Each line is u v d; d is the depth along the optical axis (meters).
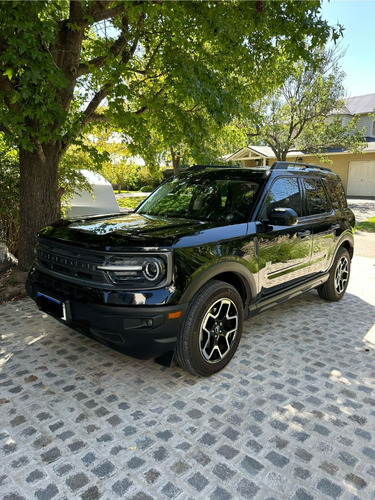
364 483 1.90
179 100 5.51
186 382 2.84
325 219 4.32
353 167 21.56
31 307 4.39
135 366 3.06
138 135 5.79
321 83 14.96
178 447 2.13
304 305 4.80
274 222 3.22
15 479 1.87
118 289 2.46
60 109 4.07
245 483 1.88
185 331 2.63
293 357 3.30
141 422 2.34
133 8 4.29
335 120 16.70
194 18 5.16
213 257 2.75
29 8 3.46
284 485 1.87
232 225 3.08
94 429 2.27
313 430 2.31
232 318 3.00
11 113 4.11
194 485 1.86
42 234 3.10
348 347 3.53
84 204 8.82
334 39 5.20
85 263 2.61
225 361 3.00
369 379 2.94
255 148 24.97
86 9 4.55
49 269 2.94
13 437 2.18
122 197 25.64
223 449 2.12
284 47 6.03
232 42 5.43
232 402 2.59
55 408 2.46
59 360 3.13
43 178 5.19
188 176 4.15
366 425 2.37
